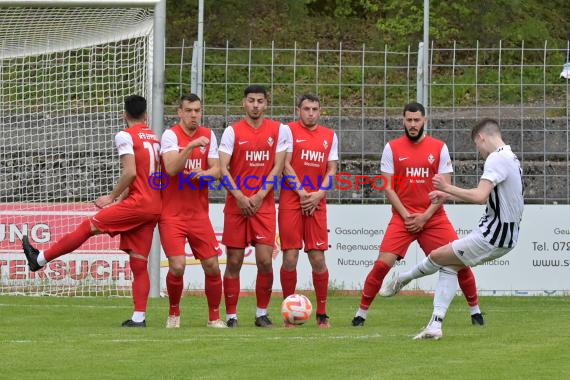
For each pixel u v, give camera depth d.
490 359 20.44
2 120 39.84
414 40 58.84
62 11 35.88
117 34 38.25
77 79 39.97
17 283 37.09
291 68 50.41
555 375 18.50
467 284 27.75
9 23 36.38
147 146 26.67
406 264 37.31
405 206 28.27
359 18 65.56
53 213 37.34
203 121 43.62
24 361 19.97
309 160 27.48
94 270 37.19
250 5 64.12
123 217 26.67
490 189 23.08
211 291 27.22
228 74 47.88
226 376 18.28
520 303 35.03
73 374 18.44
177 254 26.64
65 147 39.88
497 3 61.28
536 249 37.56
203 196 27.09
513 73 52.91
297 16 64.06
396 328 26.91
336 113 48.12
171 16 61.94
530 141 45.44
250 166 27.19
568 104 45.56
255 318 29.88
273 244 27.50
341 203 41.53
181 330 26.02
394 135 45.75
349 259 37.34
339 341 23.39
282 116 42.47
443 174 28.22
